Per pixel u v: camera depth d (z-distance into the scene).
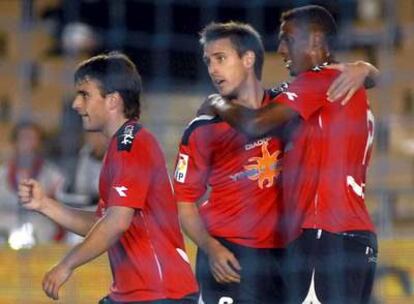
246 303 17.91
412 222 26.86
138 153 16.27
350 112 17.42
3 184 25.45
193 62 30.53
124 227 16.02
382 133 27.31
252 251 17.92
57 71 30.62
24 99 30.44
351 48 26.95
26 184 17.00
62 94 30.31
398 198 27.44
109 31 31.31
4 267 21.73
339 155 17.42
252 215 17.92
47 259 22.02
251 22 29.14
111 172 16.38
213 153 17.88
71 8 31.45
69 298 20.94
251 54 17.88
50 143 27.05
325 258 17.42
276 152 17.84
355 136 17.47
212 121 17.78
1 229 24.97
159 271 16.52
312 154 17.48
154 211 16.50
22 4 31.28
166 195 16.58
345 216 17.39
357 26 28.28
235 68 17.80
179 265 16.64
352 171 17.52
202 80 30.36
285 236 17.84
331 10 25.36
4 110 30.44
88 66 16.86
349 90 17.36
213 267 17.72
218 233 18.03
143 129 16.56
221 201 18.00
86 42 30.77
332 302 17.47
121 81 16.80
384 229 25.67
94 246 15.86
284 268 17.81
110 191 16.23
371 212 25.95
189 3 29.95
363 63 17.67
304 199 17.52
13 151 26.31
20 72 30.86
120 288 16.67
